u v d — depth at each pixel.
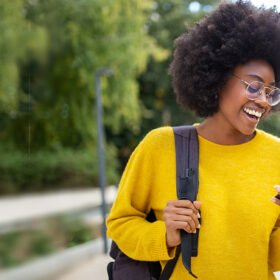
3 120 19.03
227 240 1.58
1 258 8.60
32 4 14.97
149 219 1.76
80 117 18.14
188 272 1.56
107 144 25.06
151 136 1.73
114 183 24.25
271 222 1.61
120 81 17.48
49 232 11.80
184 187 1.61
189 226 1.52
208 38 1.70
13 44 14.12
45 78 16.11
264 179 1.63
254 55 1.64
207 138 1.69
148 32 24.34
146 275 1.69
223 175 1.63
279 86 1.70
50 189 22.00
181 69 1.77
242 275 1.58
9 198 20.23
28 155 21.05
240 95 1.62
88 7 15.67
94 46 16.42
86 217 16.05
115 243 1.80
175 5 25.12
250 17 1.67
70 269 8.44
